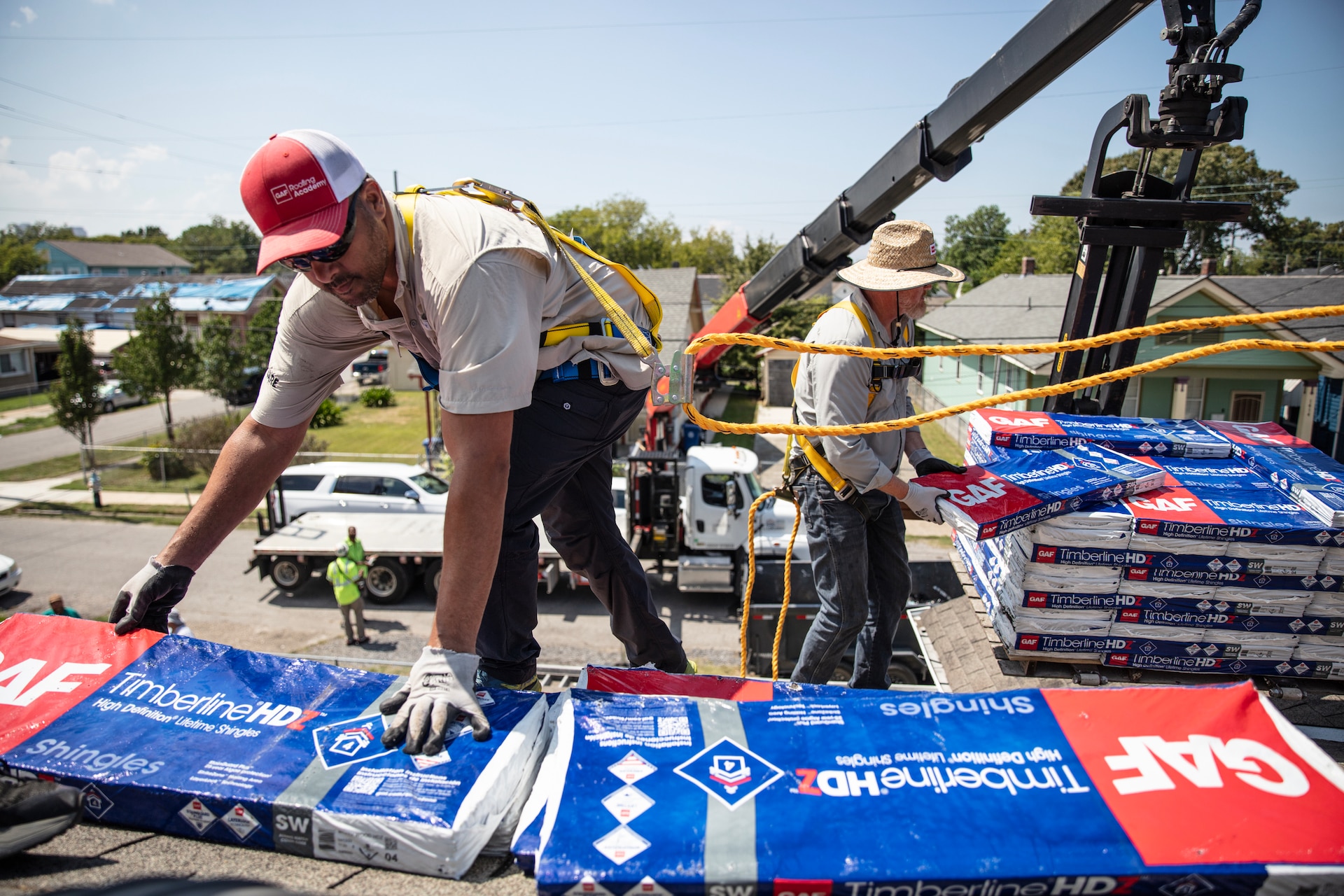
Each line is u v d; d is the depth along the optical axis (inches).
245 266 3582.7
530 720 62.2
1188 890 48.0
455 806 53.2
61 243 2677.2
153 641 72.7
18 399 1380.4
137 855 54.8
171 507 716.7
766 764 58.1
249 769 57.4
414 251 61.4
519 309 59.6
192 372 952.3
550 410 72.5
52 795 54.2
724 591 460.1
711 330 337.7
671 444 581.3
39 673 69.4
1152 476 100.3
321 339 73.1
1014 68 158.2
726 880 48.4
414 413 1183.6
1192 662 98.4
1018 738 59.8
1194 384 762.2
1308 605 94.6
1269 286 820.6
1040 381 800.9
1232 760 56.3
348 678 68.5
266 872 53.3
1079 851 49.5
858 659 116.9
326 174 56.2
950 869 48.6
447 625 59.8
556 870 49.1
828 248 255.6
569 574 494.3
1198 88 110.3
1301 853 48.1
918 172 197.8
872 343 100.1
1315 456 108.1
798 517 113.0
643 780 56.5
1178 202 118.7
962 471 104.0
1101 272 126.9
